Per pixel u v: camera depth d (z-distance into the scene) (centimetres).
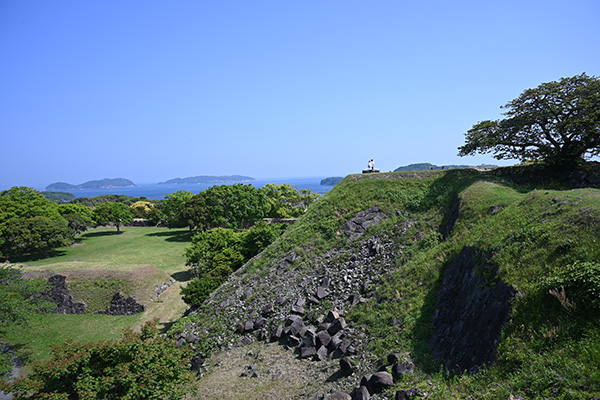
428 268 1769
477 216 1964
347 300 1931
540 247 1251
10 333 2930
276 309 2138
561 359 856
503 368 958
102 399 1232
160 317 3303
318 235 2780
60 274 3847
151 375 1298
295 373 1562
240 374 1689
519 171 2950
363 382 1228
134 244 6347
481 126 2945
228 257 3472
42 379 1275
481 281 1330
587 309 930
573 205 1395
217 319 2303
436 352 1275
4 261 5303
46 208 6531
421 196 2828
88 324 3250
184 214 6725
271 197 8481
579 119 2375
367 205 2886
